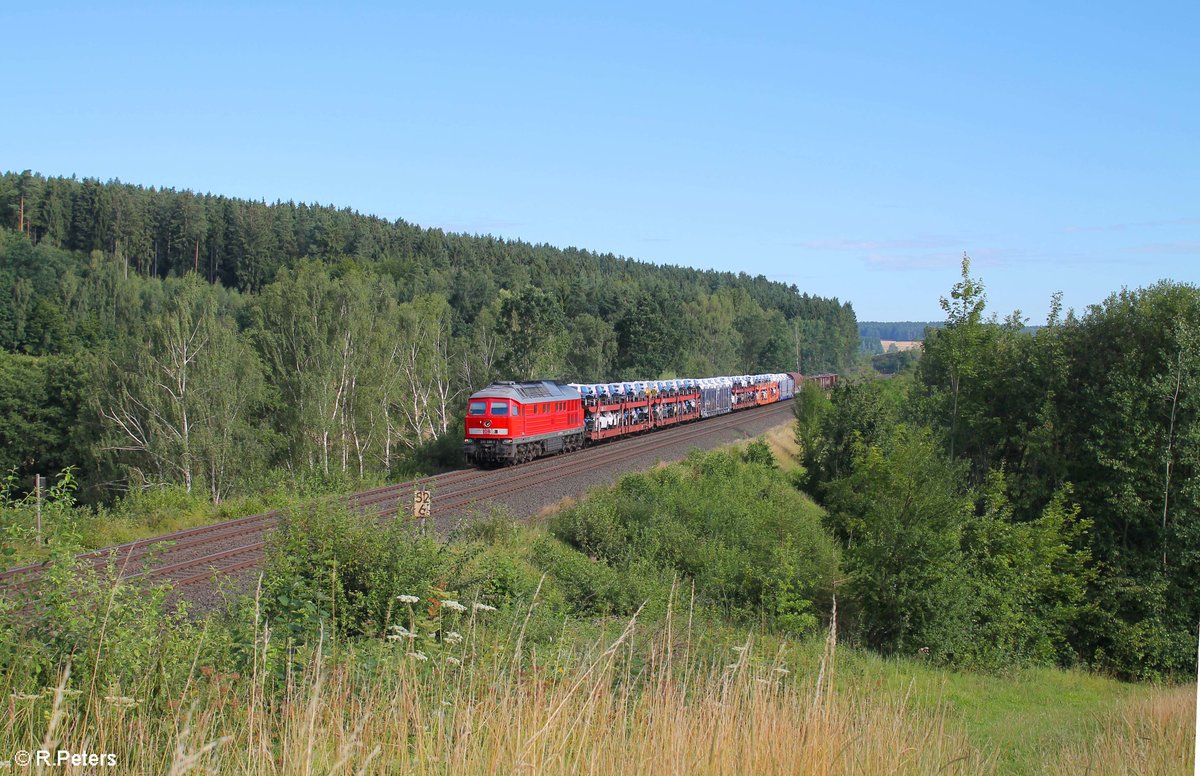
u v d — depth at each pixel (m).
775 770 6.66
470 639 9.41
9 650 7.19
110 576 8.66
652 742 6.52
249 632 8.38
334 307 53.06
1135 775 10.30
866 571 22.42
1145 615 26.09
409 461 42.47
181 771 5.10
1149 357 27.98
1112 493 27.23
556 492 29.50
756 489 35.88
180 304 48.53
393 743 6.27
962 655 21.77
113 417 49.59
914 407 34.56
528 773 5.73
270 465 50.03
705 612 19.05
